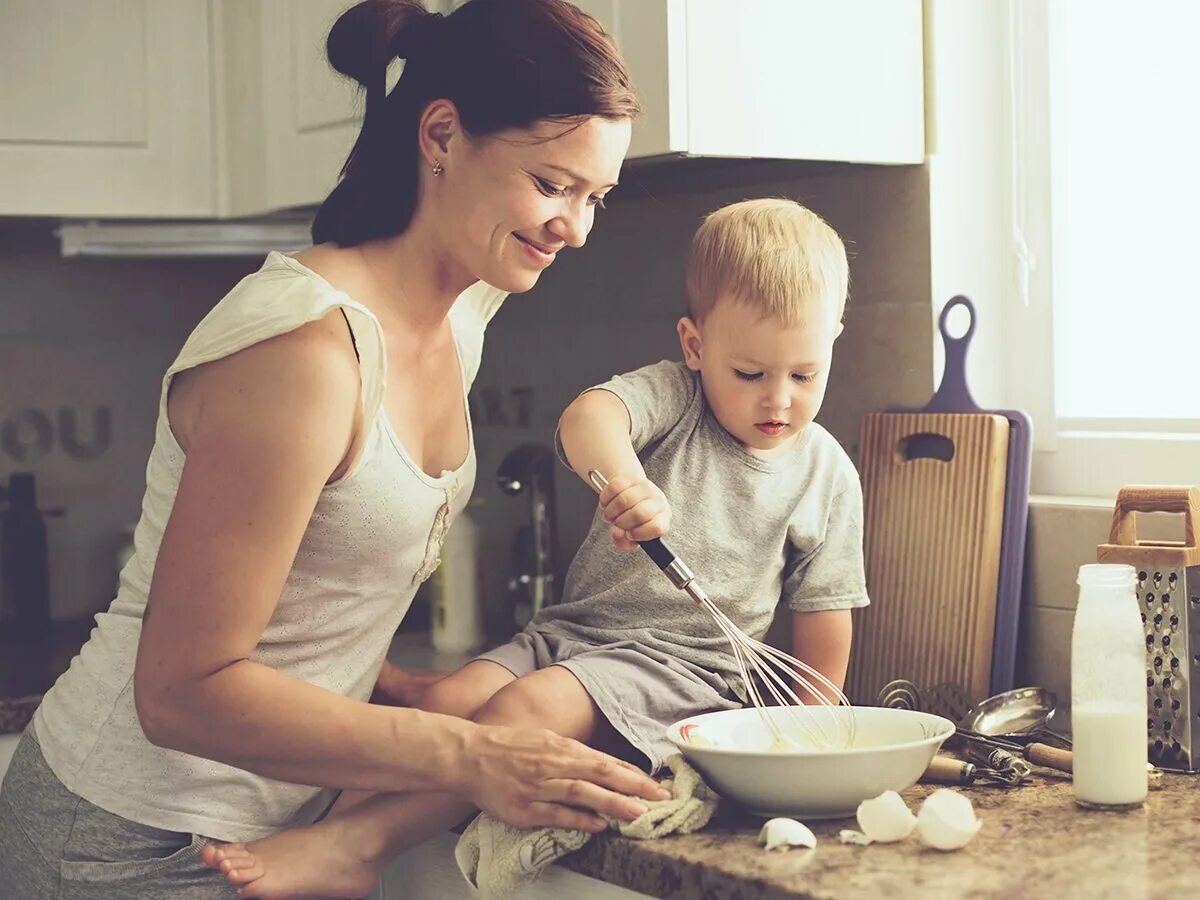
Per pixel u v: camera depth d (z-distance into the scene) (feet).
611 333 6.81
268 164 6.87
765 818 3.71
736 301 4.35
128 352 8.59
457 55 3.73
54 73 6.84
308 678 3.92
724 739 3.98
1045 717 4.44
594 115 3.68
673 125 4.83
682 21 4.84
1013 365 5.65
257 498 3.44
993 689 5.03
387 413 3.88
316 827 3.85
